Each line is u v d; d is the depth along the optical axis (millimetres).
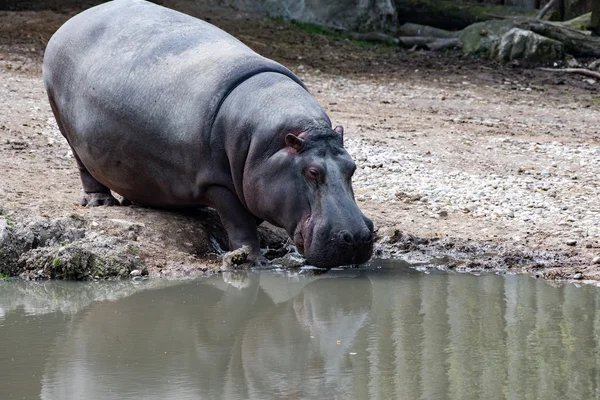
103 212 20672
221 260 19859
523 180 27609
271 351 13945
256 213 18922
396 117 39438
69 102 21391
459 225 22391
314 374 12859
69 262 18438
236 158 18828
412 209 23766
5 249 18781
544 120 40625
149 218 20625
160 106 19672
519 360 13320
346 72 51062
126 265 18656
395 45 59406
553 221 22828
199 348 14086
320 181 17906
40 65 45406
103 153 20703
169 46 20359
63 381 12508
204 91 19234
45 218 19500
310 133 18188
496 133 36594
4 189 22484
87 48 21250
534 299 16875
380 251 20594
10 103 35344
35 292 17594
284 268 19375
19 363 13320
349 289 17719
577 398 11703
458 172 28500
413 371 12906
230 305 16656
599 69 52844
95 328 15180
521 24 56562
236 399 11828
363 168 28469
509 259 19812
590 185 27203
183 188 19953
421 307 16422
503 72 52750
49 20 53688
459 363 13227
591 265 19281
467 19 60844
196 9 58656
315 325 15375
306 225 17938
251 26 57688
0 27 51750
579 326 15133
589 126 39500
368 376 12742
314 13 59906
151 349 14062
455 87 48469
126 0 22188
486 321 15453
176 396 11953
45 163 26422
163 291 17609
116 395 11953
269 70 19688
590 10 59500
